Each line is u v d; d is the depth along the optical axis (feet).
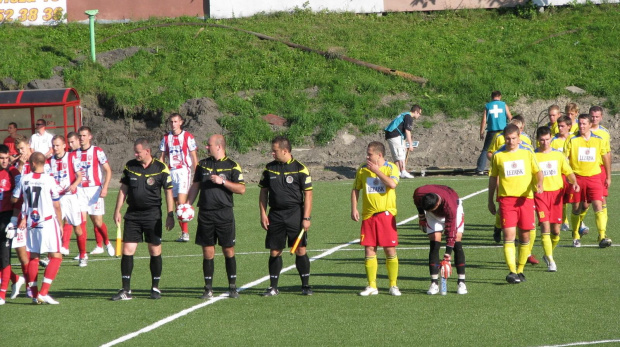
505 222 115.85
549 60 339.77
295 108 319.47
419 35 367.86
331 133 303.89
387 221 109.81
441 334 89.45
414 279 122.52
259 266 136.46
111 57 354.13
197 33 371.15
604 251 138.62
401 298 109.40
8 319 102.27
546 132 126.21
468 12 384.27
